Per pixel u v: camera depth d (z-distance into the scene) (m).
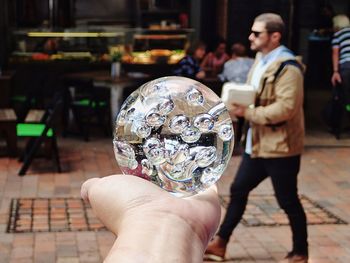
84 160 7.18
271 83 3.78
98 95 8.39
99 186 0.69
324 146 8.33
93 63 10.35
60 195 5.77
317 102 11.91
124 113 0.77
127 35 10.73
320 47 13.10
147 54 10.48
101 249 4.50
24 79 10.24
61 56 10.40
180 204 0.67
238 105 3.78
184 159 0.74
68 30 10.55
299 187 6.33
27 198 5.65
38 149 6.87
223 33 11.18
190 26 11.55
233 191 4.20
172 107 0.74
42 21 11.21
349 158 7.68
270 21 3.83
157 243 0.58
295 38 10.52
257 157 3.98
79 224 5.00
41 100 8.54
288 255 4.16
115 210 0.66
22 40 10.51
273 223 5.15
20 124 7.23
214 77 8.66
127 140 0.75
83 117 8.34
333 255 4.54
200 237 0.64
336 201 5.88
